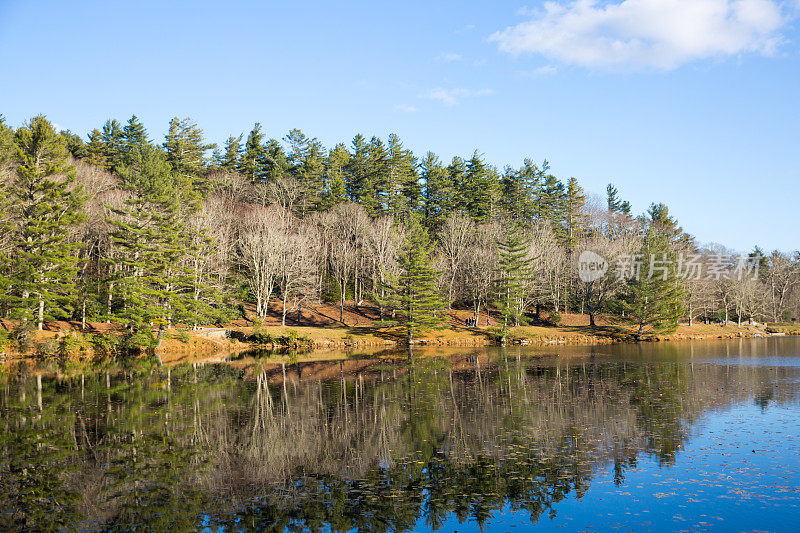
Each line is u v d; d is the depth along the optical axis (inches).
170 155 3063.5
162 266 1830.7
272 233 2349.9
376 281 2546.8
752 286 3169.3
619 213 3678.6
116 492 511.5
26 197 1700.3
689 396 995.3
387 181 3425.2
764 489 503.2
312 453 638.5
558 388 1102.4
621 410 869.2
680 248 2950.3
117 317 1795.0
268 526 434.0
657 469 566.3
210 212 2436.0
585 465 583.8
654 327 2529.5
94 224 2023.9
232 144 3631.9
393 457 619.2
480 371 1405.0
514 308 2368.4
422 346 2204.7
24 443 689.6
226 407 922.1
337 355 1863.9
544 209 3651.6
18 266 1654.8
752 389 1069.1
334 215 2940.5
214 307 2181.3
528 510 465.4
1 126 1683.1
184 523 439.5
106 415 858.1
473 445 667.4
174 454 636.7
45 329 1780.3
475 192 3398.1
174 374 1353.3
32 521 444.5
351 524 437.7
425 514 458.6
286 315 2588.6
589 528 427.8
